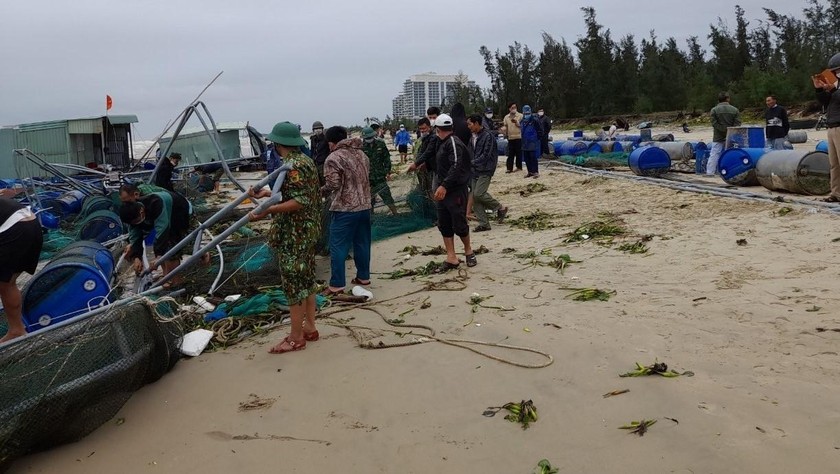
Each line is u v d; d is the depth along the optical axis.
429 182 10.95
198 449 3.89
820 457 3.19
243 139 33.50
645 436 3.56
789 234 7.61
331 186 6.81
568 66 57.88
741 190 10.91
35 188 14.74
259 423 4.16
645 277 6.58
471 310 6.04
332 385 4.64
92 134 27.70
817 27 46.78
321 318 6.26
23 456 3.97
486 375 4.56
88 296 5.89
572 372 4.46
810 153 9.85
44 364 3.96
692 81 52.16
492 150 10.10
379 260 8.90
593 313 5.58
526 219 10.79
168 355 4.96
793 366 4.18
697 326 5.02
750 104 41.97
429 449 3.68
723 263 6.73
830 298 5.30
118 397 4.27
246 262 8.02
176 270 6.41
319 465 3.62
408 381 4.60
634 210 10.52
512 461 3.48
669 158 14.35
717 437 3.46
